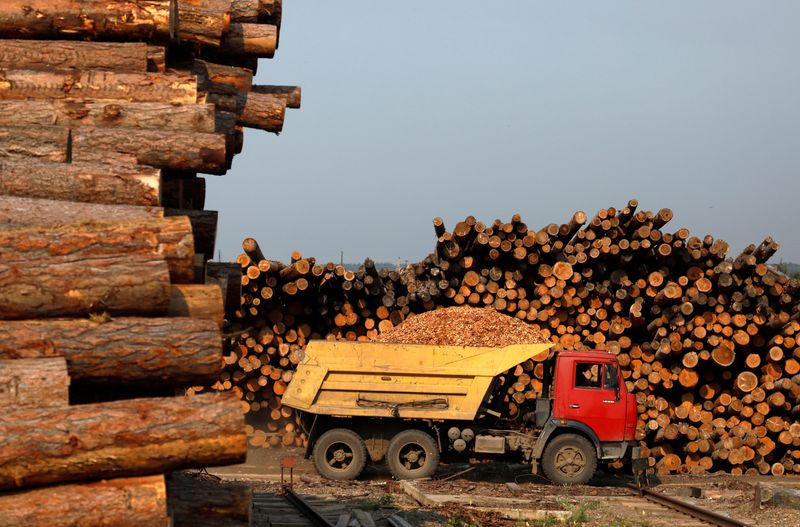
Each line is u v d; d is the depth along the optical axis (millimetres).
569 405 37500
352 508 29234
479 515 28422
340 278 44438
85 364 15297
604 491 35906
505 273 45750
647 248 44594
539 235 44812
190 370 15781
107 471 14406
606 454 37469
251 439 44375
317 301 44906
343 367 37781
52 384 14508
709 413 44375
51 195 18172
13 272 15531
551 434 37750
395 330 41094
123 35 21141
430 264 45812
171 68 23812
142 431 14469
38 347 15117
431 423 37969
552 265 45625
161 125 19719
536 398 40062
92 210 17766
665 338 44375
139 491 14320
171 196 22297
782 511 31000
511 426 39031
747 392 43844
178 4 23531
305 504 27469
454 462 41125
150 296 15961
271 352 44406
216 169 19703
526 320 45875
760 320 43812
